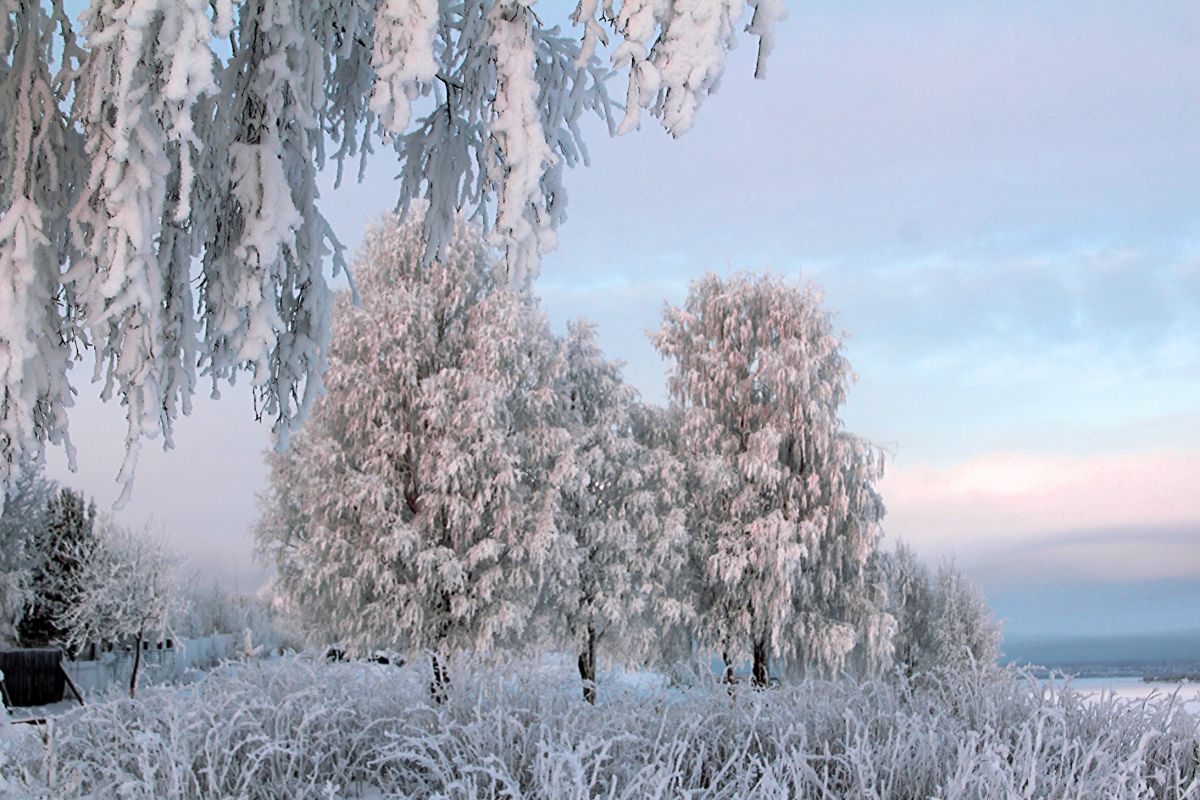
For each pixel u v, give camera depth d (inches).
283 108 138.4
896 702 181.3
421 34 126.1
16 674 687.1
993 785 129.6
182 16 112.8
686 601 657.6
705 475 668.1
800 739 163.6
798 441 685.3
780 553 625.9
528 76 139.6
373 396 579.8
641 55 115.8
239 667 184.9
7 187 136.0
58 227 138.9
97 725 157.0
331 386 576.1
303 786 145.2
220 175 137.3
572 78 157.2
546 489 614.2
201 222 138.8
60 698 716.0
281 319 155.5
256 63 137.4
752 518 679.7
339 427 591.8
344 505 554.6
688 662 202.1
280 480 579.8
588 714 170.7
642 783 134.7
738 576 642.2
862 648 659.4
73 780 134.6
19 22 137.0
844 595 661.3
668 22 116.6
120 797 133.5
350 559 555.8
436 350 607.5
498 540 580.4
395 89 126.5
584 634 640.4
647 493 652.7
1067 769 145.2
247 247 134.3
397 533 537.3
